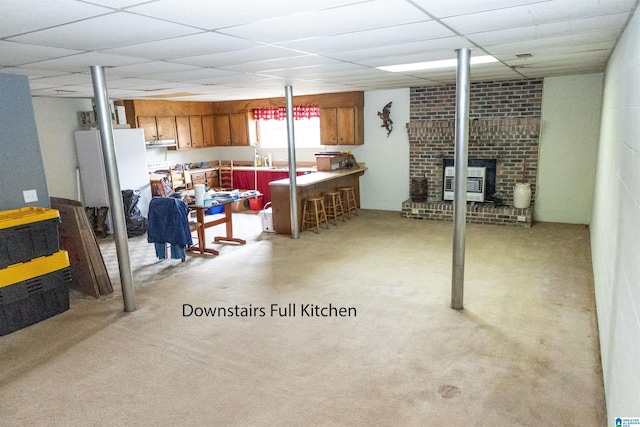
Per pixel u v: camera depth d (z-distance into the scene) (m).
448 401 2.60
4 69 3.59
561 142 6.58
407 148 7.81
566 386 2.70
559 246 5.59
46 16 1.96
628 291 1.92
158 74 4.20
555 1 2.08
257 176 8.96
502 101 6.79
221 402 2.67
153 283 4.80
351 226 7.12
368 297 4.20
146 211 7.39
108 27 2.23
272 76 4.81
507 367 2.93
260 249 5.99
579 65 4.86
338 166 7.74
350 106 7.86
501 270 4.80
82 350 3.37
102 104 3.66
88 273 4.44
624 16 2.41
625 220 2.17
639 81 1.92
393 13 2.20
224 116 9.37
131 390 2.83
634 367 1.66
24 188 4.03
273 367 3.04
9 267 3.64
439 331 3.47
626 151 2.33
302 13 2.11
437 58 3.92
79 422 2.54
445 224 7.06
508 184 6.98
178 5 1.87
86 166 7.04
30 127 4.03
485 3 2.08
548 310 3.77
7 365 3.19
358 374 2.92
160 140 8.20
